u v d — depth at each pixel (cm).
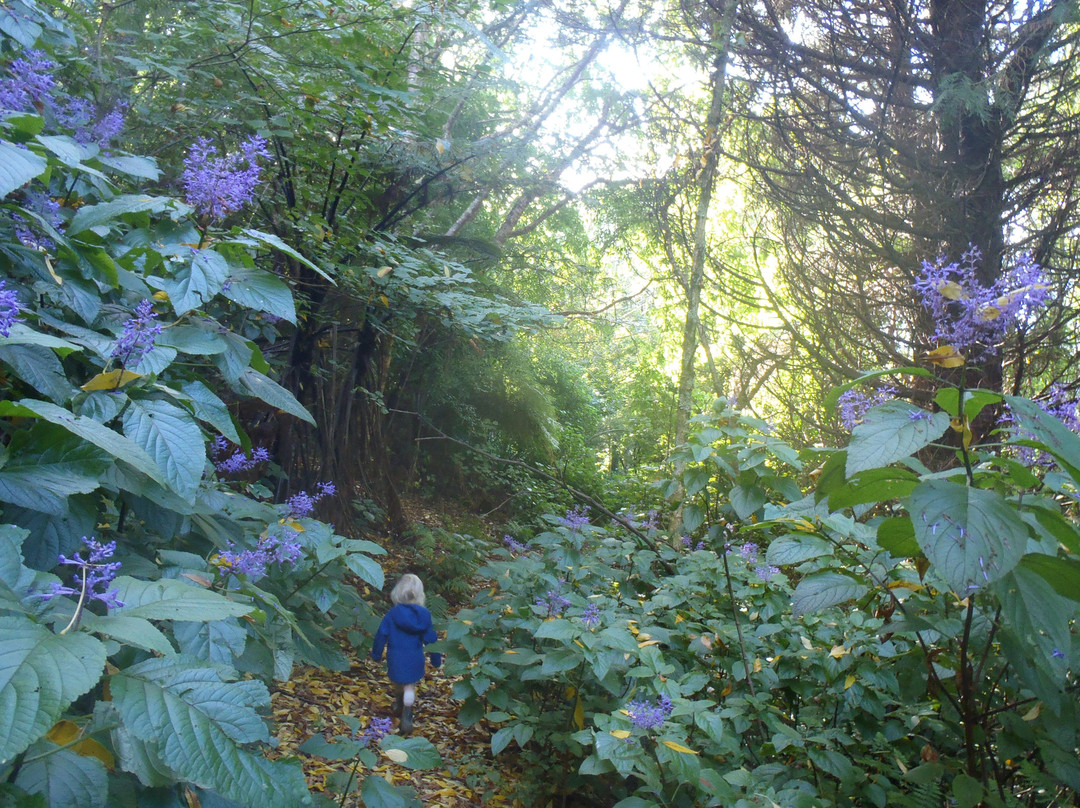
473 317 567
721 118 734
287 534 274
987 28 562
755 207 768
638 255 970
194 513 224
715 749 285
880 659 284
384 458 870
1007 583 163
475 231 1045
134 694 117
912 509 154
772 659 333
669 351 1195
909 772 230
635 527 534
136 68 411
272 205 554
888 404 169
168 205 194
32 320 180
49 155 196
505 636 414
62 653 106
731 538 433
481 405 1118
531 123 827
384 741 238
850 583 224
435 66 589
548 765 388
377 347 816
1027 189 578
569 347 1497
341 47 482
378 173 609
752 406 812
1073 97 570
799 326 714
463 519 990
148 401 170
